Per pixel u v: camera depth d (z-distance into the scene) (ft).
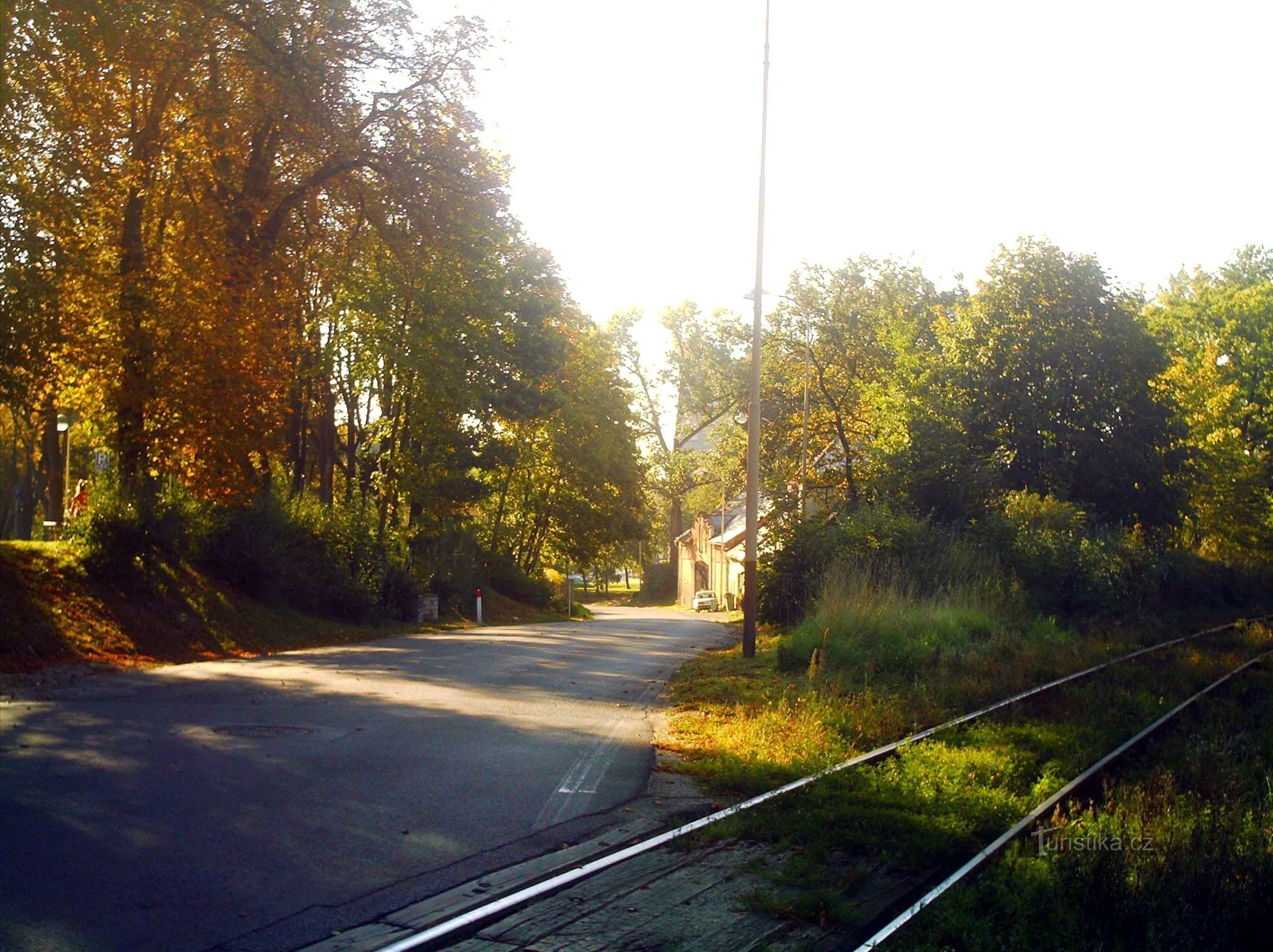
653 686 53.01
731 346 217.15
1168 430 123.03
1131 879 20.63
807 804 26.48
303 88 71.82
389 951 16.43
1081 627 85.51
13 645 50.29
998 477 105.19
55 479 112.37
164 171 72.84
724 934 18.24
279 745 31.91
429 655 66.03
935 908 19.17
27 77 53.01
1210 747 34.50
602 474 189.98
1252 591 144.05
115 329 65.36
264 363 76.13
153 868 20.01
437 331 98.89
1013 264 123.03
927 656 56.08
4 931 16.58
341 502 122.42
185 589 71.87
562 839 23.75
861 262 154.40
